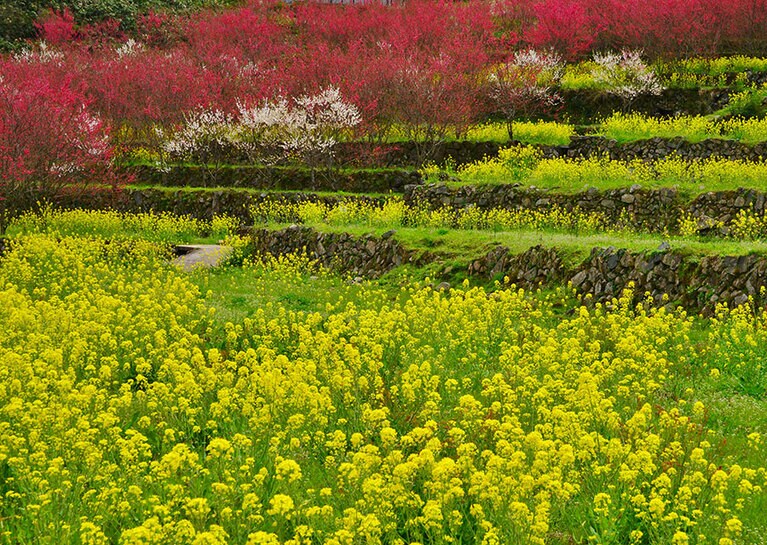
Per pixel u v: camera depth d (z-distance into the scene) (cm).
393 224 2614
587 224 2317
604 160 2931
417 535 725
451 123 3562
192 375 1138
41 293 1872
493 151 3534
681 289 1681
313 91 3944
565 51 4500
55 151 3052
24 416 980
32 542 727
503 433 878
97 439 980
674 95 3784
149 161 3981
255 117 3631
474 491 741
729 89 3653
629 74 3891
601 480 805
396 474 736
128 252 2683
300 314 1592
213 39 5194
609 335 1495
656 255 1736
